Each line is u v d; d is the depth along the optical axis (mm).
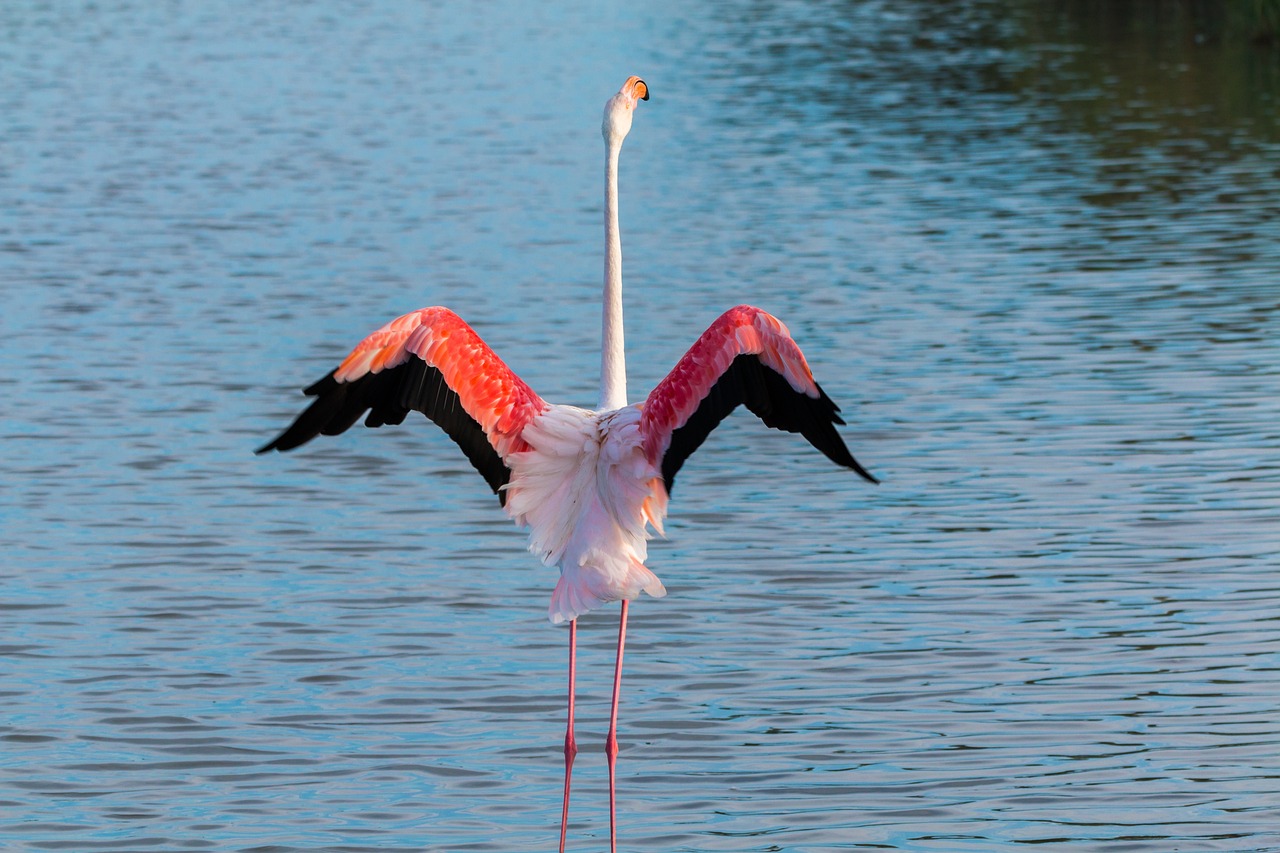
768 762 10148
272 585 13172
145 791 9797
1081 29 49344
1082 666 11414
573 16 55562
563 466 7766
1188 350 19531
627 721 10758
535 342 20125
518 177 31422
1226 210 27297
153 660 11727
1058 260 24422
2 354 20094
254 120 37438
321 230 27141
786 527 14438
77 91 41156
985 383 18453
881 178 30969
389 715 10867
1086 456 15953
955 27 50625
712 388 7391
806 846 9078
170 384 18828
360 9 57719
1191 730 10414
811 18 53719
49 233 27016
